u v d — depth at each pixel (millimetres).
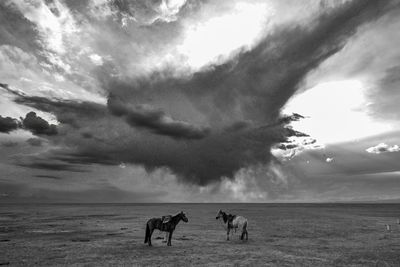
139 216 65375
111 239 26938
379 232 33469
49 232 33031
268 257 18609
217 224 44031
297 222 48125
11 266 16328
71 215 70062
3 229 36562
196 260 17609
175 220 23141
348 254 19969
